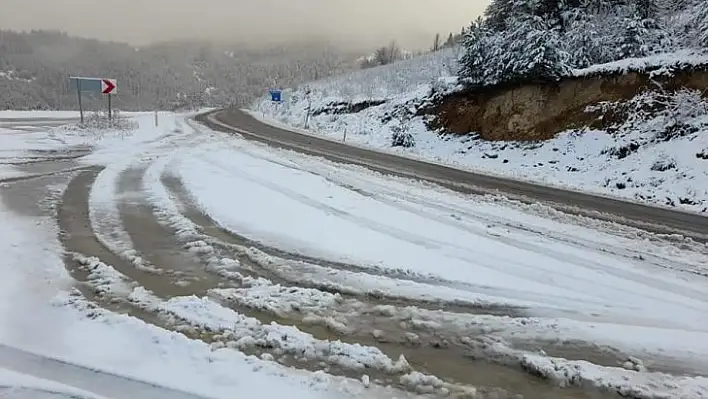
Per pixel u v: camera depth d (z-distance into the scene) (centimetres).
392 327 504
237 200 1028
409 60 4722
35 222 840
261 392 380
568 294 605
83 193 1073
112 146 1861
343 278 629
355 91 3847
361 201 1076
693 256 793
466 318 529
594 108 1948
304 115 3794
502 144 2139
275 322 502
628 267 723
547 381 414
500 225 941
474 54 2341
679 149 1581
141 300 542
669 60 1852
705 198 1302
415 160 1886
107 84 2473
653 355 462
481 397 387
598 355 460
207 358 425
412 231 860
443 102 2594
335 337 479
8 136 1986
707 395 397
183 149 1820
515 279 649
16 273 607
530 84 2166
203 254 705
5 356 421
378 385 396
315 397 376
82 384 386
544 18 2512
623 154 1711
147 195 1061
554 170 1780
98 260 660
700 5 2130
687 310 572
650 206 1240
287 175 1342
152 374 400
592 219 1040
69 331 466
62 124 2555
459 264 698
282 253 720
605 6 2547
